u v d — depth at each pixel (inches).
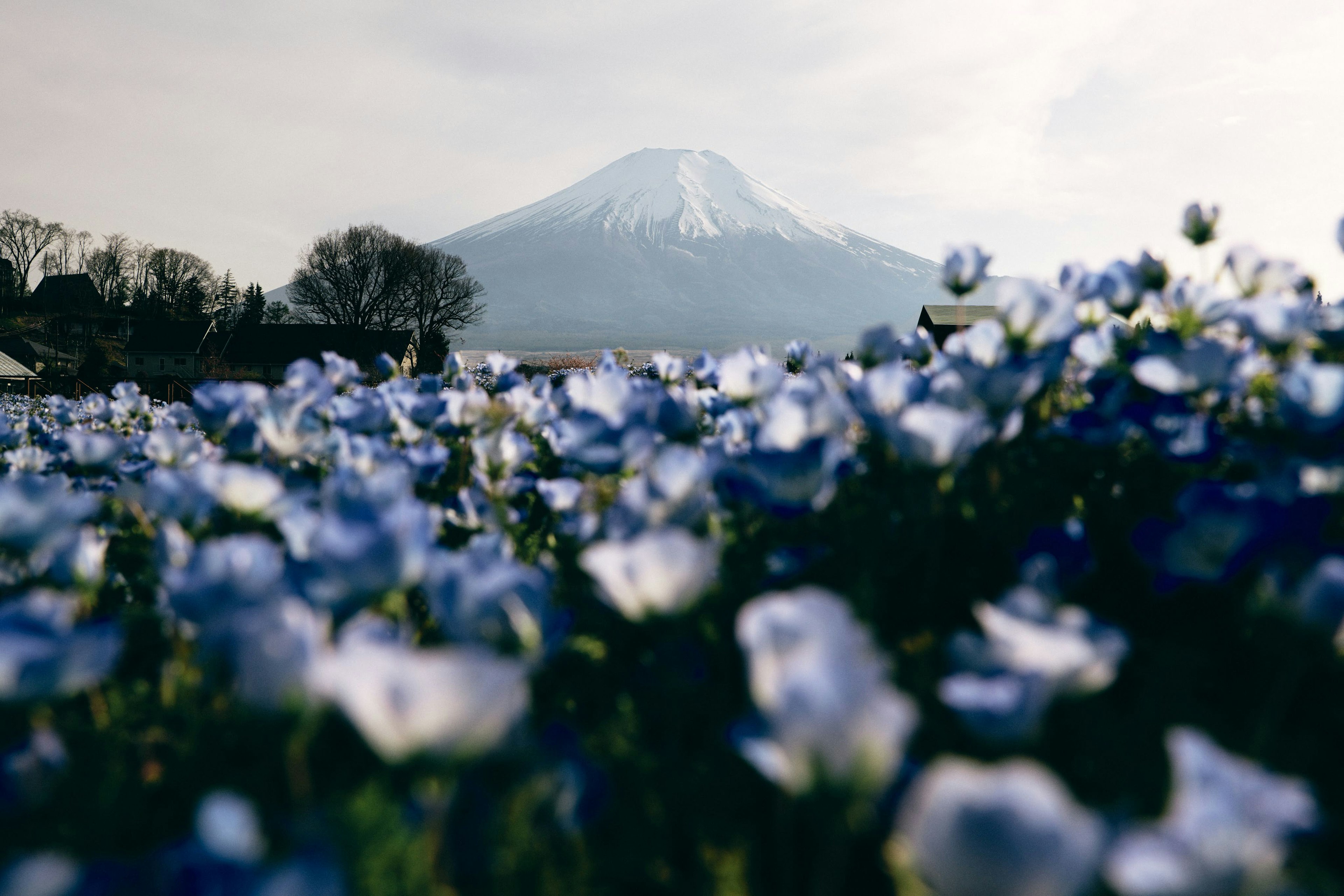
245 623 37.1
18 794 43.1
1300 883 36.2
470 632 43.0
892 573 64.0
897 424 60.4
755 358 109.7
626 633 58.9
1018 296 85.2
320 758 46.8
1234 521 49.6
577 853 39.2
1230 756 42.8
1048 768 43.6
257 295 5693.9
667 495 58.4
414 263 3393.2
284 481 91.9
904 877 35.4
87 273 4982.8
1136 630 58.1
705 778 45.3
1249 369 75.5
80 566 63.7
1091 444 78.5
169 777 46.6
